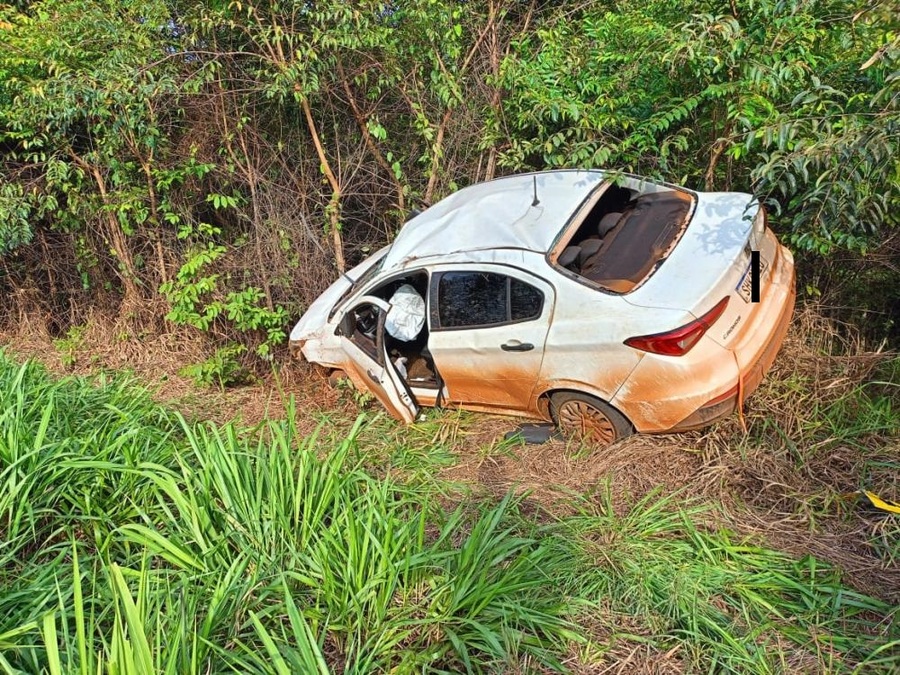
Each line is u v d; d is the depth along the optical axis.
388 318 4.73
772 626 2.45
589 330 3.53
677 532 3.09
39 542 3.18
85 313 7.67
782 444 3.51
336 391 5.45
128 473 3.37
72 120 6.03
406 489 3.71
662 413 3.45
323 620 2.56
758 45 4.19
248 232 6.59
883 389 3.75
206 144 6.35
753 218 3.61
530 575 2.81
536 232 3.98
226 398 5.88
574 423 3.94
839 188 3.19
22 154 6.58
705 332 3.24
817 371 3.93
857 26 3.74
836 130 3.52
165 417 4.49
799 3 3.62
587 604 2.67
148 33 5.67
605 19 5.35
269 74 5.80
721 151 4.70
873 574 2.65
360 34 5.30
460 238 4.25
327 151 6.57
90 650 2.12
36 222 7.13
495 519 2.90
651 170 4.82
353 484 3.37
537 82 5.19
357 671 2.31
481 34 5.88
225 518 2.96
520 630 2.56
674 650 2.41
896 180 3.29
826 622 2.42
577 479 3.65
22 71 6.07
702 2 4.44
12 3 6.74
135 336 7.07
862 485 3.12
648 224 3.97
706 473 3.41
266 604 2.66
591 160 4.63
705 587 2.67
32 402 4.18
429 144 6.32
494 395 4.22
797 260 4.68
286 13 5.67
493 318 3.99
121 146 6.21
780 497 3.21
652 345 3.30
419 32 5.65
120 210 6.35
